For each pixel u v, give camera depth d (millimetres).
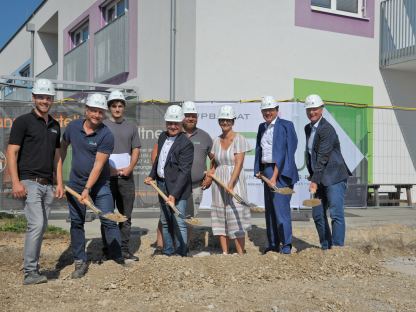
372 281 5336
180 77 10992
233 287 5023
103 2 14633
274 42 11148
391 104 12500
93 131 5371
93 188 5555
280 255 5855
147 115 9062
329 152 6035
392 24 12109
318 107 6102
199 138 6426
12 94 16234
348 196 10344
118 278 5254
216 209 6398
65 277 5477
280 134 6266
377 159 12242
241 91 10859
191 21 10633
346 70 11977
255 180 8945
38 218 5078
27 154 5051
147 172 9086
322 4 11867
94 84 12000
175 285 4992
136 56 12734
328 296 4707
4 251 6309
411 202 11500
